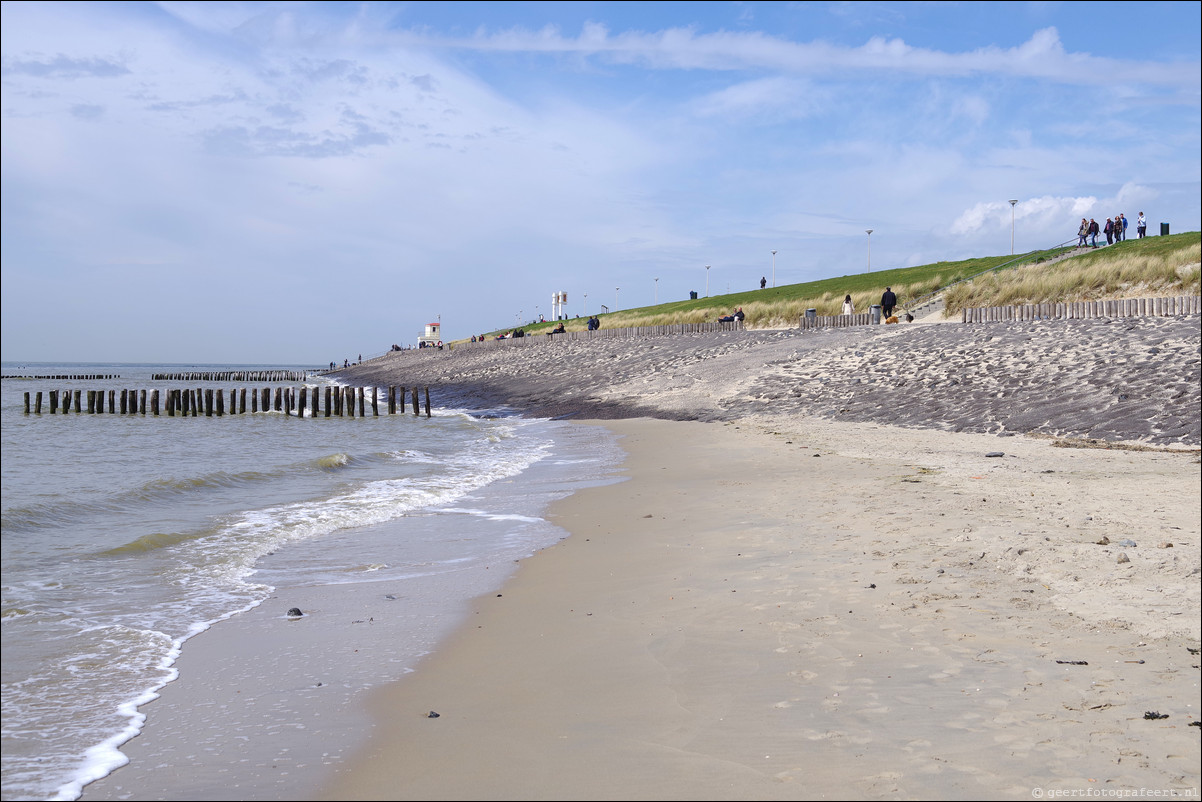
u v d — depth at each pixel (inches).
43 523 521.7
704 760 177.8
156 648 273.6
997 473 547.8
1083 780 161.5
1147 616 257.0
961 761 171.2
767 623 269.1
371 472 750.5
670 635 265.1
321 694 230.7
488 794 168.7
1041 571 308.3
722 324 2074.3
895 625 259.1
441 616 305.3
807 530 401.7
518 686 230.4
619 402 1382.9
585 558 387.9
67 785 179.9
